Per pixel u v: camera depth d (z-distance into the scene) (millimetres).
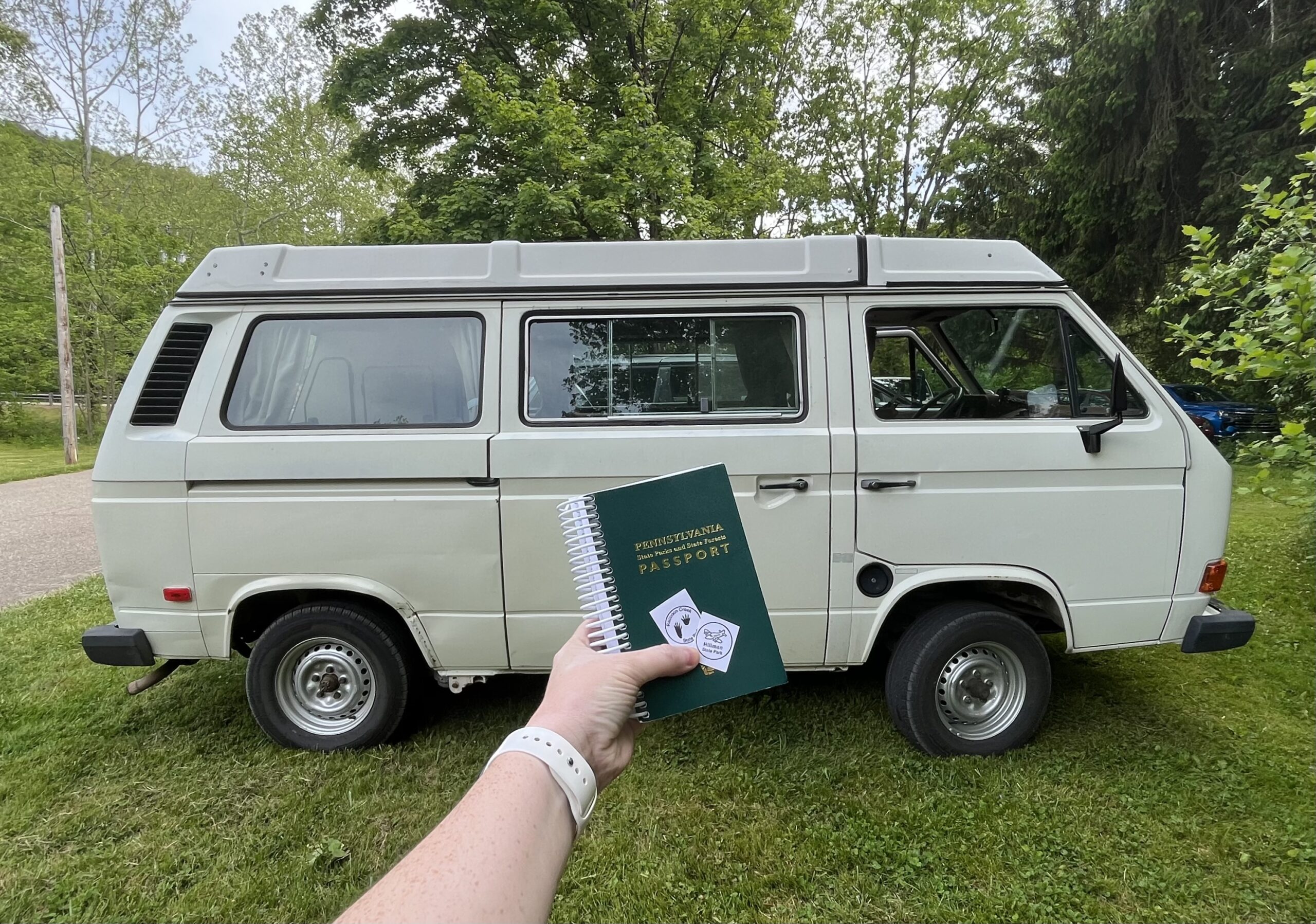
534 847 917
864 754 3150
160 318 3123
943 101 20250
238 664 4320
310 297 3107
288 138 25641
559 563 3025
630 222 10492
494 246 3146
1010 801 2799
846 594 3041
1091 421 3041
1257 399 8867
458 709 3664
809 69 21281
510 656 3107
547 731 1071
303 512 3021
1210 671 3992
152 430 3080
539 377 3113
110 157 23422
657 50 13172
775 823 2711
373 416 3111
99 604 5570
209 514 3021
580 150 10570
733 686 1287
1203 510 3021
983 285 3084
